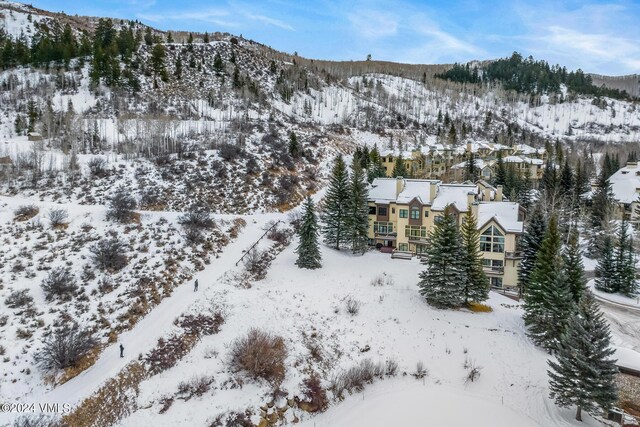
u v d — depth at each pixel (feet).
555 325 102.58
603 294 151.02
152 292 110.73
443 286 120.47
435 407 87.97
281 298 119.96
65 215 134.21
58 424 68.90
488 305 126.62
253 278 129.49
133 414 77.05
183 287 117.50
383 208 174.09
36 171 169.99
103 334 93.50
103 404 76.95
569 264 114.01
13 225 127.03
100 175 176.04
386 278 139.44
